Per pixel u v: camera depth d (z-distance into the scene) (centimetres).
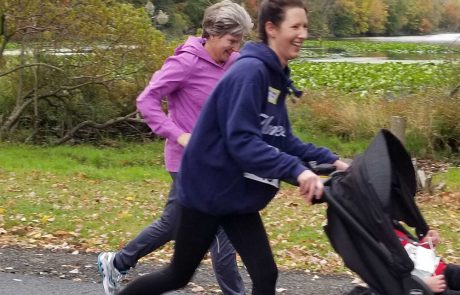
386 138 361
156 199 1027
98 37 1722
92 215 880
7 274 588
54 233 777
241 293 504
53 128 1877
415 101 1788
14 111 1803
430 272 356
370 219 340
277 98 369
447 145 1692
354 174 345
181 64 468
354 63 3622
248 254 381
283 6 361
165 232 497
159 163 1611
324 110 1830
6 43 1720
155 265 637
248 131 352
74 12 1680
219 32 465
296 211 954
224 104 359
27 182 1141
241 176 368
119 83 1839
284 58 369
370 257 344
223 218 383
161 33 1809
